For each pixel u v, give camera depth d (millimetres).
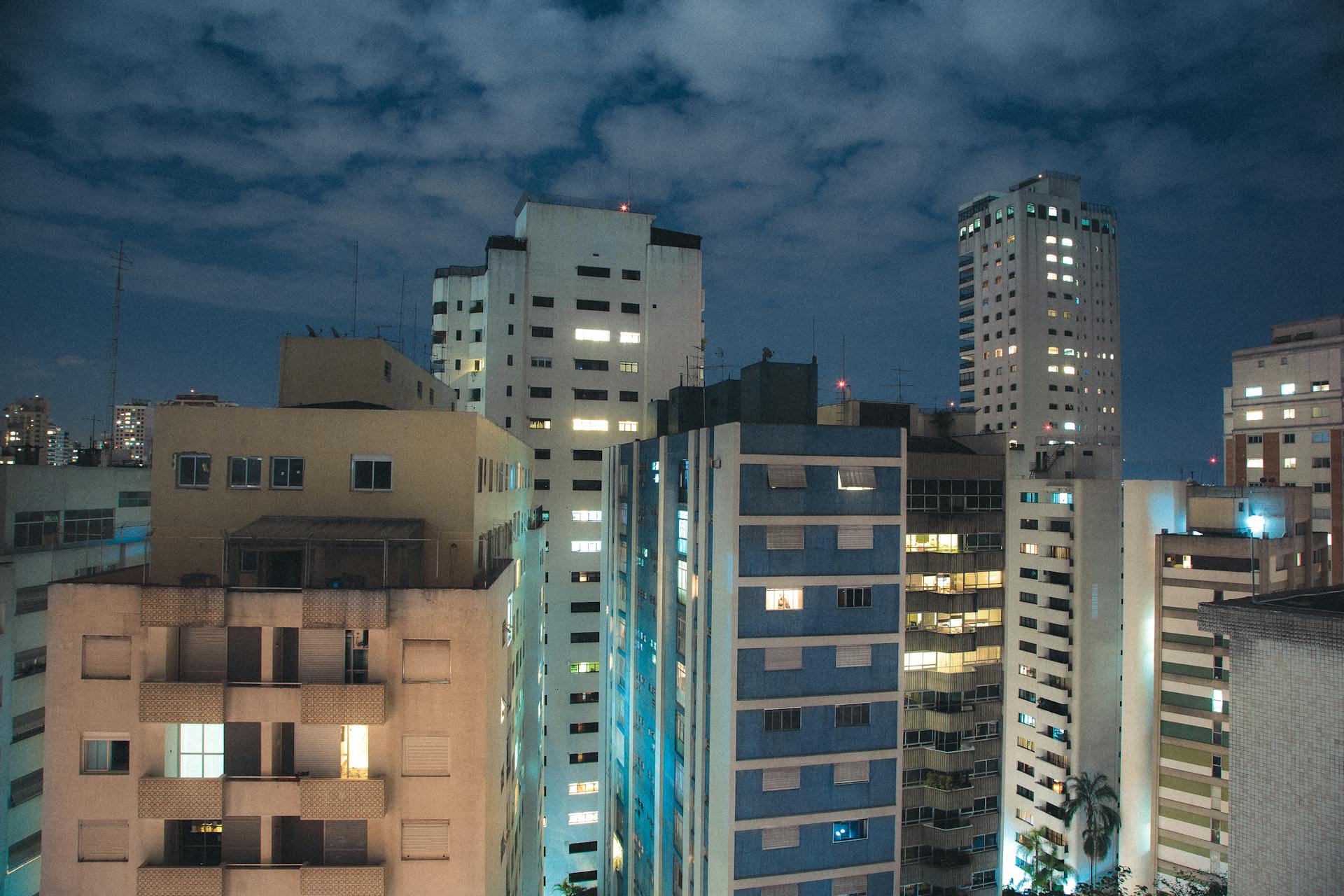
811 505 35531
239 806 22281
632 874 49719
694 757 38125
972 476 45406
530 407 69125
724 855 34781
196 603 22359
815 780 35312
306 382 31438
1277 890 11914
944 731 42969
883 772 36031
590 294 70938
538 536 49469
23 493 36094
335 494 26625
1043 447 109812
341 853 23000
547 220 70375
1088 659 53906
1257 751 12312
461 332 71312
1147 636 54312
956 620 44594
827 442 35906
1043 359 120750
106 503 41719
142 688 22031
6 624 31781
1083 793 52156
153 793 22000
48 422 168875
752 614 34781
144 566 25375
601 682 60438
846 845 35625
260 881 22312
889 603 36344
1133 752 54344
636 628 49938
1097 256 125625
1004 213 124500
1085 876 53625
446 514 26766
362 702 22078
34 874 32938
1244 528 53812
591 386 70500
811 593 35469
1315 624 11719
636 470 50812
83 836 22562
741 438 34875
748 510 34781
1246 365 80562
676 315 72375
